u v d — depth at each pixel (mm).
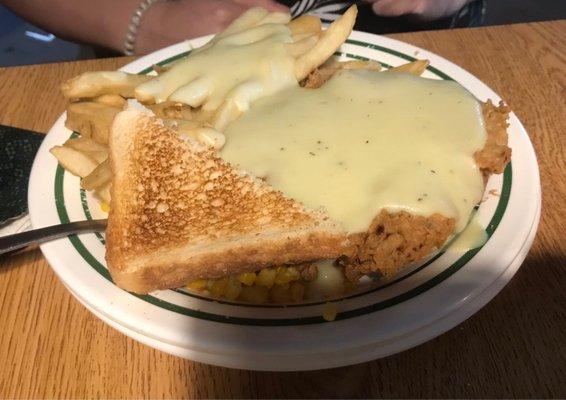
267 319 199
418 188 220
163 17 476
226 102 259
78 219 246
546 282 232
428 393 199
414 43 387
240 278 229
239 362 195
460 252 215
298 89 274
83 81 281
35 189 257
